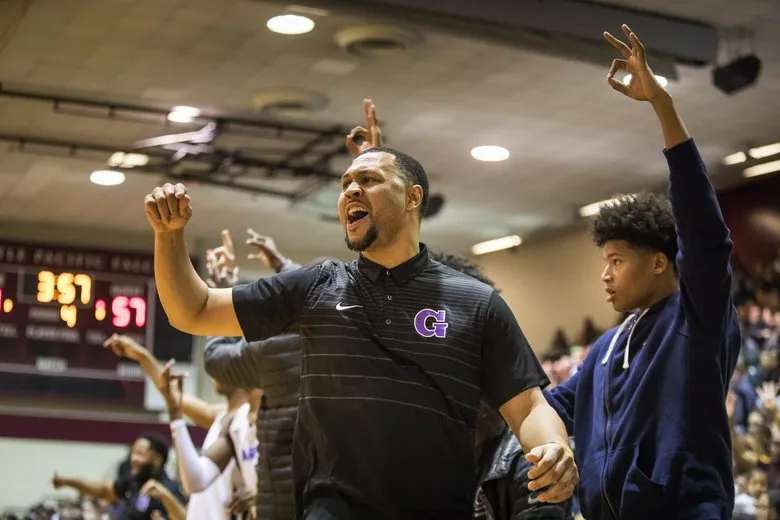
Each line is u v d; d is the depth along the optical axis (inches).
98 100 322.7
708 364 100.7
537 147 369.4
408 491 89.9
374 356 91.7
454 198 428.1
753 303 386.3
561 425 93.0
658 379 102.7
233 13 270.5
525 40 258.4
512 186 412.2
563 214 446.0
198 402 211.8
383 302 94.0
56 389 447.5
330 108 331.6
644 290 108.5
